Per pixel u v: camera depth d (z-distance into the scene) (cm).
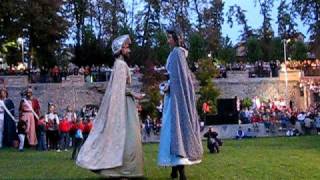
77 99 4934
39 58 5759
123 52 1059
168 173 1125
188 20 6975
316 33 5631
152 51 6253
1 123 2266
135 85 4712
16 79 4800
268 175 1066
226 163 1323
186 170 1174
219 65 5731
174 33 1034
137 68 5222
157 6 6894
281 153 1636
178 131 984
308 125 3416
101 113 1024
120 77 1028
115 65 1036
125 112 1023
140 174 1014
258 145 2183
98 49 6084
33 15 5378
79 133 1642
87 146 1010
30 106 2297
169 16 6931
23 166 1368
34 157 1723
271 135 3362
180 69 1006
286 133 3438
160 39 6000
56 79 5075
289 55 6925
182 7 7106
